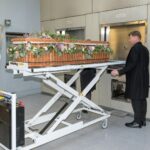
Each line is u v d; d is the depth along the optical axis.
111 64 3.92
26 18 6.35
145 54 3.84
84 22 5.40
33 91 6.64
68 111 3.45
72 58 3.36
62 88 3.47
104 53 4.00
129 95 3.87
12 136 2.69
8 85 6.09
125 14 4.58
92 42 3.73
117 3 4.70
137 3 4.37
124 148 3.18
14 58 3.11
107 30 4.99
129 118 4.48
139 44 3.81
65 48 3.20
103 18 4.98
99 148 3.18
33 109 5.05
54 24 6.20
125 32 4.76
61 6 5.93
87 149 3.15
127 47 4.76
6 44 5.98
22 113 2.77
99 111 4.12
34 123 3.56
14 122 2.67
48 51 3.01
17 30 6.18
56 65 3.13
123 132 3.76
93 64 3.56
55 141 3.41
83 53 3.52
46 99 6.01
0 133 2.84
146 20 4.27
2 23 5.86
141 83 3.78
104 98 5.14
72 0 5.62
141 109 3.97
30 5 6.41
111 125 4.09
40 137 3.00
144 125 4.06
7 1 5.92
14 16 6.09
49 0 6.27
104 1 4.92
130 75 3.83
